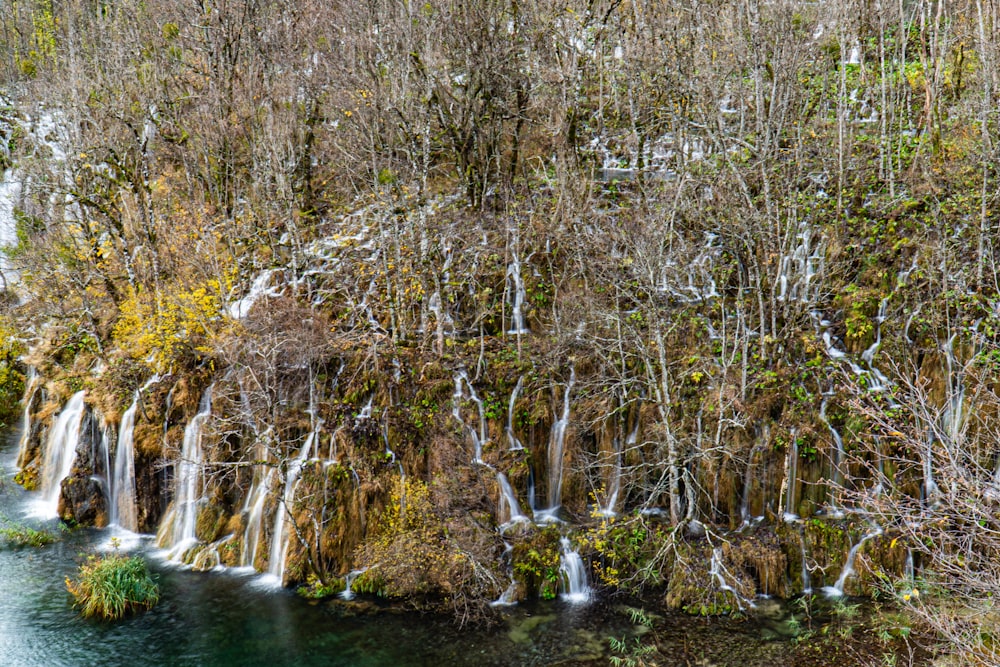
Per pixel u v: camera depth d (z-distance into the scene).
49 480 25.03
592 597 19.00
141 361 24.83
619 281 22.59
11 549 21.41
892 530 18.72
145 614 18.34
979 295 20.91
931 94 25.70
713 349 22.67
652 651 16.66
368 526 20.39
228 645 17.08
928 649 15.88
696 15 26.05
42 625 17.70
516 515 21.38
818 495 20.27
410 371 23.11
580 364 22.98
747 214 21.33
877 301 22.64
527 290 25.47
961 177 24.27
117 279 27.67
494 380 23.19
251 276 27.12
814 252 24.44
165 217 28.34
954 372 19.92
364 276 26.38
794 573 19.05
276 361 22.75
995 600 13.70
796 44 25.78
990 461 18.25
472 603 18.53
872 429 19.88
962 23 28.94
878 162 26.75
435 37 27.75
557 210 25.19
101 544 22.02
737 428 20.75
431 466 21.38
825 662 16.05
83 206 28.73
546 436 22.50
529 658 16.52
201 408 23.28
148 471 22.97
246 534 21.11
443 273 26.28
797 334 22.55
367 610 18.56
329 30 28.36
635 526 20.30
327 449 21.42
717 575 18.70
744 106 25.02
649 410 21.80
